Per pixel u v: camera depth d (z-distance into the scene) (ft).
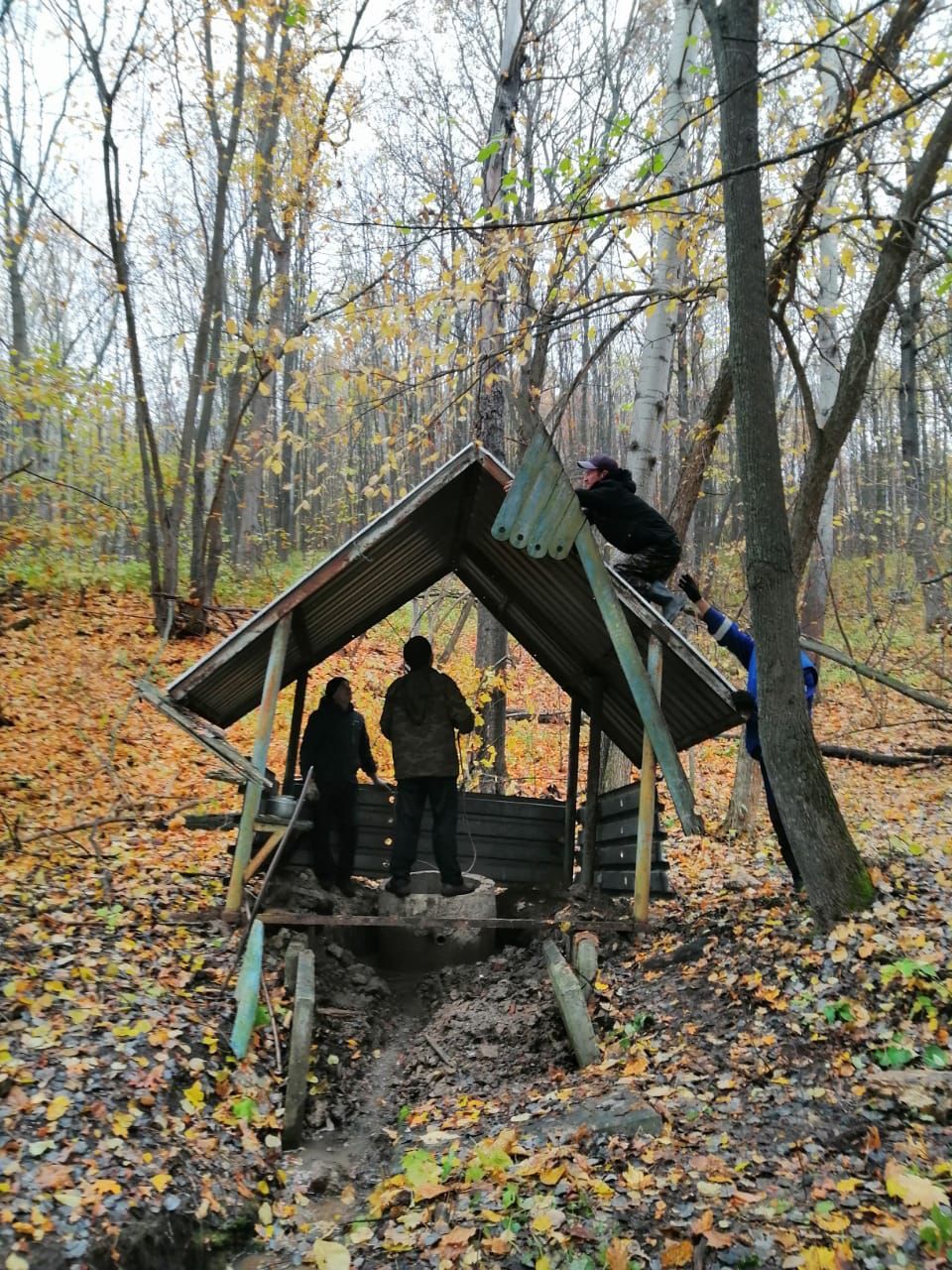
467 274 30.63
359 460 92.17
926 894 21.36
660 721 22.63
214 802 37.32
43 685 47.52
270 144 61.31
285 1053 19.77
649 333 32.50
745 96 20.47
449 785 27.40
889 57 26.48
